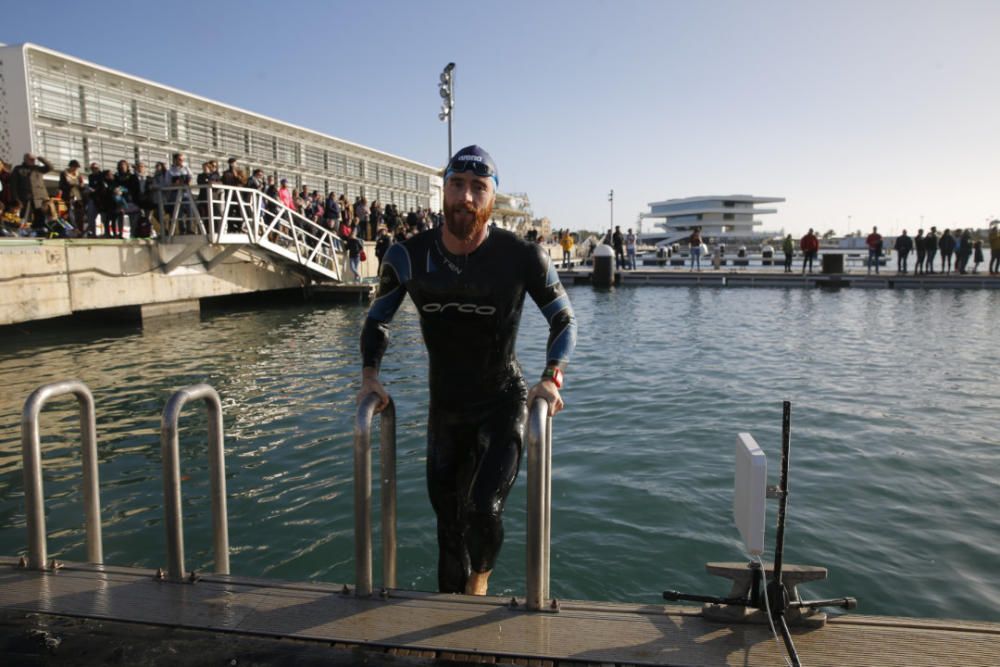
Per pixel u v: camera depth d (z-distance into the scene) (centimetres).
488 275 261
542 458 214
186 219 1562
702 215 13975
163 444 232
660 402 808
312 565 407
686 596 215
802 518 462
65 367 1002
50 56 1662
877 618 206
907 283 2594
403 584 385
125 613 216
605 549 423
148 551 424
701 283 2817
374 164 3272
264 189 1900
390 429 252
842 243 10181
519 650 193
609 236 3866
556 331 262
